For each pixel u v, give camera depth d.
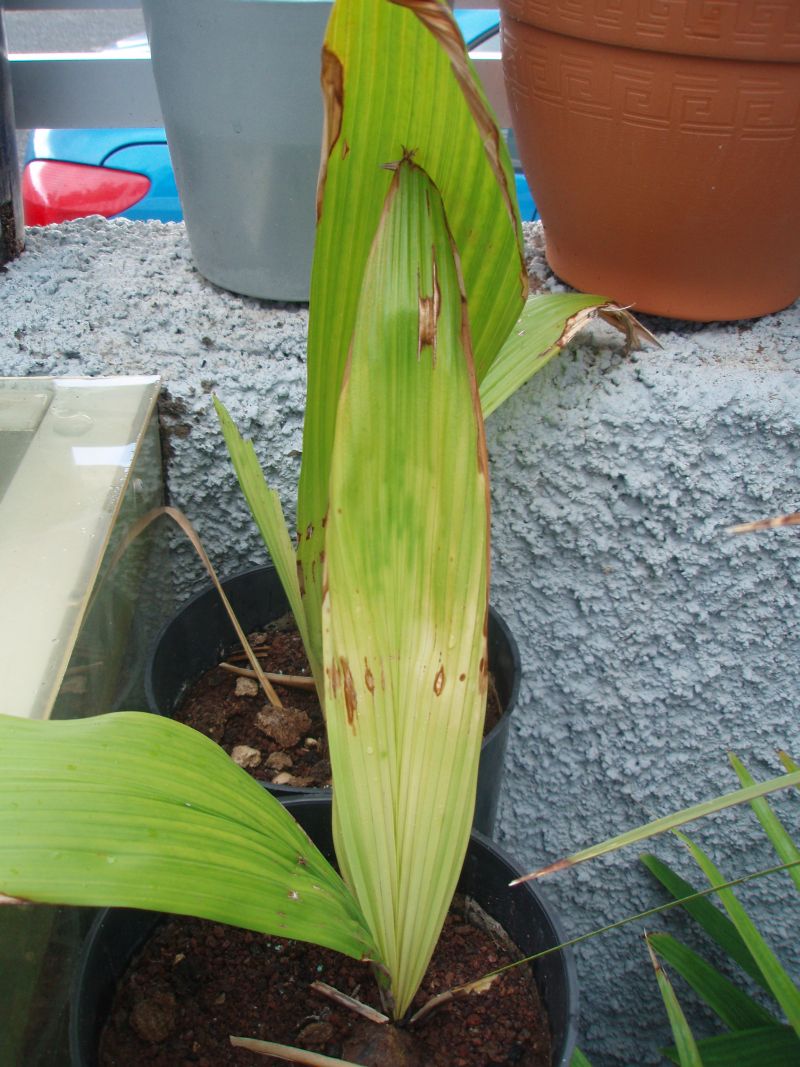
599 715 0.81
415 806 0.44
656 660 0.78
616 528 0.72
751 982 0.88
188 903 0.33
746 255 0.65
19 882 0.30
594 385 0.69
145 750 0.36
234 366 0.72
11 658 0.50
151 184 1.15
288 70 0.64
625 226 0.65
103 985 0.50
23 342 0.72
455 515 0.41
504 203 0.39
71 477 0.61
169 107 0.69
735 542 0.71
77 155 1.16
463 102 0.37
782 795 0.82
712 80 0.56
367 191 0.41
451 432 0.40
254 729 0.66
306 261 0.74
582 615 0.77
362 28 0.36
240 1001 0.52
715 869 0.66
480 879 0.55
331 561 0.41
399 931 0.46
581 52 0.57
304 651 0.72
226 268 0.76
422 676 0.43
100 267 0.83
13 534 0.57
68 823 0.32
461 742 0.44
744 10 0.53
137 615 0.67
